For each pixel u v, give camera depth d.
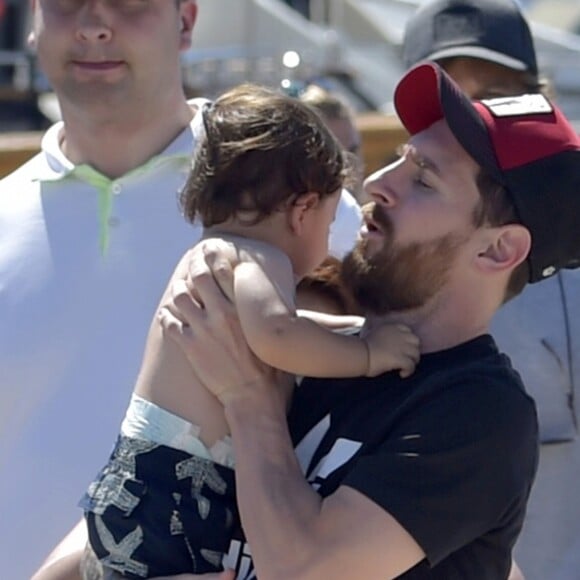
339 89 34.31
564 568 12.63
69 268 12.08
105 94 12.08
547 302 12.62
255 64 33.28
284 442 8.87
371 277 9.18
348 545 8.40
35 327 11.95
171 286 9.39
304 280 10.59
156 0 12.18
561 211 9.08
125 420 9.47
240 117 9.25
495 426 8.59
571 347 12.58
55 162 12.39
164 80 12.27
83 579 9.48
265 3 36.41
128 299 11.95
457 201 8.95
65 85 12.19
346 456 8.84
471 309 9.14
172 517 8.99
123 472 9.20
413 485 8.47
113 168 12.34
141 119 12.23
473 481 8.52
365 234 9.26
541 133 9.06
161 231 12.10
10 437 11.87
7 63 33.19
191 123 12.48
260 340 8.82
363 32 40.34
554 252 9.20
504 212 8.98
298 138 9.21
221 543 9.03
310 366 8.84
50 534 11.65
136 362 11.82
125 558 9.03
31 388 11.90
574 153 9.10
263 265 9.04
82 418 11.78
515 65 13.69
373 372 8.92
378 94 35.31
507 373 8.95
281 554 8.46
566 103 34.31
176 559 8.97
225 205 9.24
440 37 13.90
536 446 8.97
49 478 11.72
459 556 8.71
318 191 9.30
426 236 8.98
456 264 9.02
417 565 8.59
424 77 9.11
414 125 9.40
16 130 32.78
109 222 12.13
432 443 8.53
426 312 9.16
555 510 12.64
